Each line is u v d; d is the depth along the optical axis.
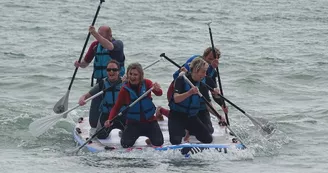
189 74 35.47
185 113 35.62
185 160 33.66
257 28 108.75
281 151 36.78
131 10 130.50
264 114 47.31
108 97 36.28
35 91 55.44
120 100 35.00
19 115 45.22
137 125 35.22
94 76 39.00
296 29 107.56
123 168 31.89
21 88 56.50
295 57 76.94
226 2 158.62
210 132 37.41
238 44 88.38
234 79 62.44
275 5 153.62
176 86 35.09
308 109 49.41
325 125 43.94
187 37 94.06
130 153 34.25
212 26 109.94
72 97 53.38
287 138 39.97
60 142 38.88
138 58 73.88
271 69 68.25
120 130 37.91
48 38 88.06
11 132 40.84
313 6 152.25
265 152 36.38
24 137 39.75
